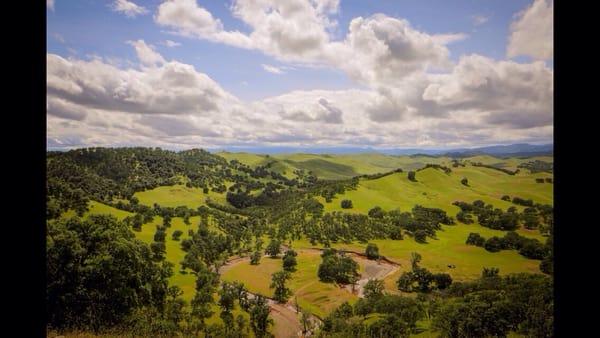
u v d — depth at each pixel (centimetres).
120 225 3922
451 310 4038
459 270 8338
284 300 7469
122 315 3064
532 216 11044
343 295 7606
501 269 7969
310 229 12362
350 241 11431
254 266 9775
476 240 10112
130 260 3431
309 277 8762
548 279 5291
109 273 3050
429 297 6238
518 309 3569
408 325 4559
